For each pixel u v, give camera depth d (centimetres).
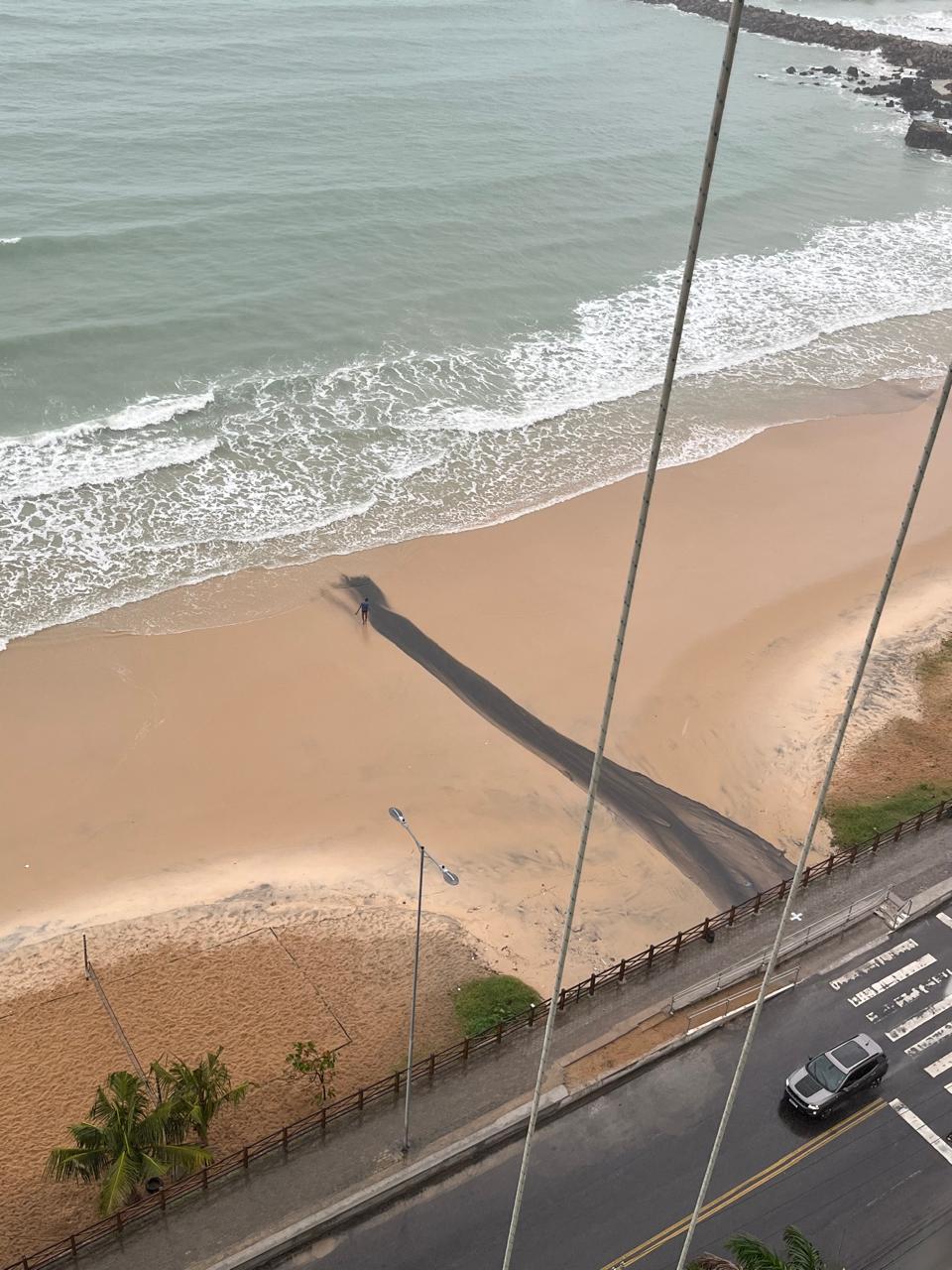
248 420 6812
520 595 5644
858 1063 3356
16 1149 3183
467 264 8944
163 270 8238
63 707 4825
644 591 5744
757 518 6381
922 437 7306
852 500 6612
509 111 12594
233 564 5712
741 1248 2620
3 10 13712
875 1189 3155
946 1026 3622
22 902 4016
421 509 6231
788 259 9794
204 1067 3131
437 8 16850
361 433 6812
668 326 8438
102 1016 3588
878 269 9762
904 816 4438
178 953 3831
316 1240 2989
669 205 10544
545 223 9838
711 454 6938
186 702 4897
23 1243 2961
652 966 3781
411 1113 3291
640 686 5141
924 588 5906
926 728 4950
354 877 4188
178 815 4406
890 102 14888
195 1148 2972
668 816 4503
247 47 13575
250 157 10331
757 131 13162
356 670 5122
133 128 10588
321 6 15988
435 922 4006
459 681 5097
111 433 6556
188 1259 2919
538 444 6894
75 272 8069
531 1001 3694
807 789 4644
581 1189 3127
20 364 7006
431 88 12975
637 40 16912
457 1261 2947
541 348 7944
